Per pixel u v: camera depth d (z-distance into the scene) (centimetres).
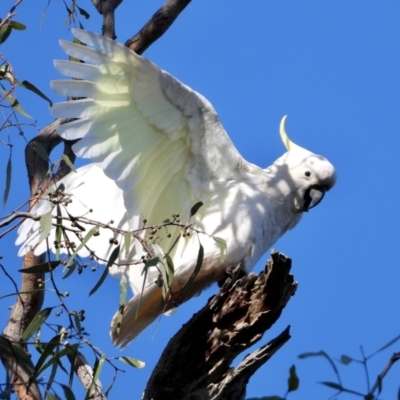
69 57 1053
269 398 643
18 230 1066
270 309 911
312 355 613
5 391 727
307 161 1223
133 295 1076
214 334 912
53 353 813
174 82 1024
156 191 1086
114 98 1009
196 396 909
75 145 994
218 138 1086
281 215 1195
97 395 874
